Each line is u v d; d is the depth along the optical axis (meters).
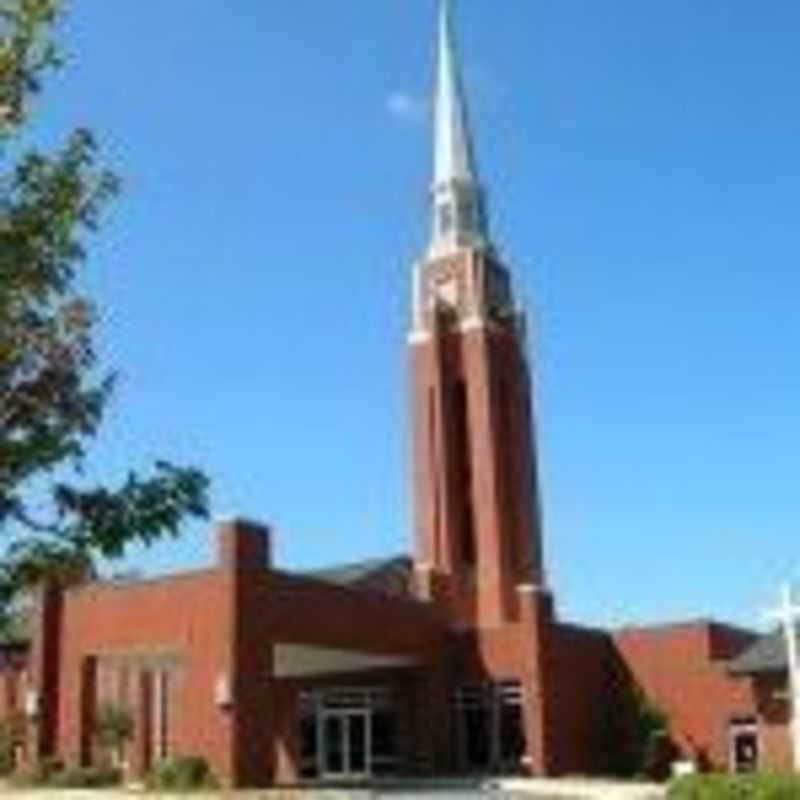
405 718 50.38
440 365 59.44
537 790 41.50
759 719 47.81
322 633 45.06
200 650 42.38
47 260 9.13
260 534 43.16
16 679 46.88
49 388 8.95
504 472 58.06
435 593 52.34
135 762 44.94
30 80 9.57
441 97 67.50
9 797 36.41
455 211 63.81
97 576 10.13
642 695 51.56
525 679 49.34
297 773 51.84
